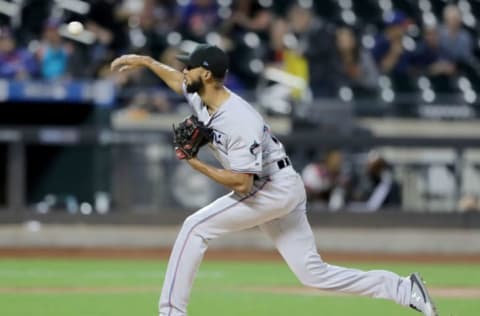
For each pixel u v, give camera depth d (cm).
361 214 5781
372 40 7188
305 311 3206
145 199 5791
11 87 5519
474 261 5344
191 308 3269
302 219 2442
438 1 7819
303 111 6116
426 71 6931
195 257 2380
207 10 7088
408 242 5766
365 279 2445
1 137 5653
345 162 5822
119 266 4925
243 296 3656
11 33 6581
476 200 5797
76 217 5788
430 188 5803
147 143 5791
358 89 6556
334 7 7569
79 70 6125
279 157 2397
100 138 5747
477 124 6303
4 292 3744
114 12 6481
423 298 2395
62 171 5762
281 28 6725
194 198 5794
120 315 3070
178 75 2550
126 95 6197
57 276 4412
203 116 2366
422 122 6294
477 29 7550
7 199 5722
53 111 5781
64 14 6319
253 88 6706
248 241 5819
